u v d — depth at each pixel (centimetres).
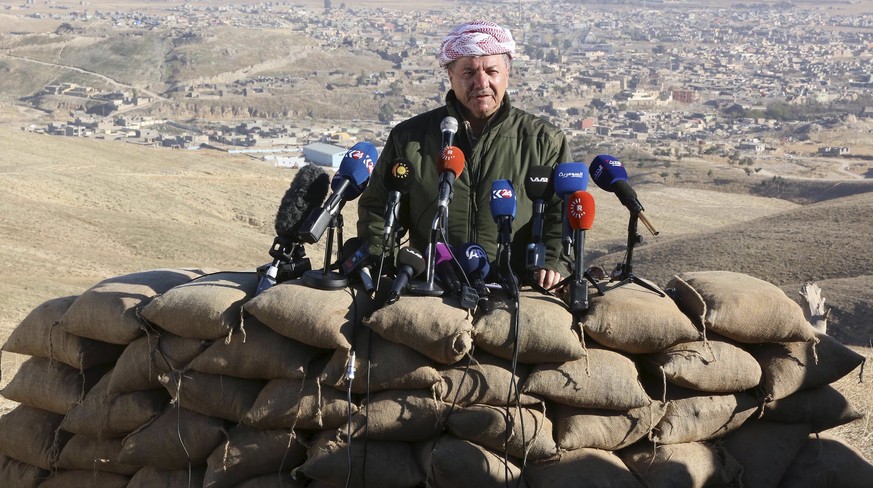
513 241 497
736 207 12938
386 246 493
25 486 539
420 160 505
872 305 4009
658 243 6594
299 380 457
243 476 471
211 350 468
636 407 448
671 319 451
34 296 3369
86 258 4984
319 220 456
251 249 6319
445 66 499
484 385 445
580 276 456
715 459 468
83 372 514
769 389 473
